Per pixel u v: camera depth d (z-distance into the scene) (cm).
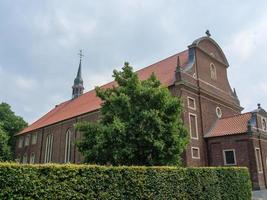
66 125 4072
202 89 2973
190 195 1307
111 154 1524
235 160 2664
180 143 1573
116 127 1479
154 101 1611
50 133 4447
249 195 1750
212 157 2802
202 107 2938
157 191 1156
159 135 1523
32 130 4938
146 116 1520
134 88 1669
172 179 1238
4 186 750
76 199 895
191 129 2720
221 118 3103
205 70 3198
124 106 1620
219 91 3331
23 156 5041
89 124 1716
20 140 5369
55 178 862
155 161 1547
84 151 1656
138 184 1092
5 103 5838
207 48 3359
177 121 1670
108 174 1008
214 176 1495
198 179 1380
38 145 4662
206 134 2892
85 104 4162
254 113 2853
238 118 2942
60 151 4022
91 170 961
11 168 775
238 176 1692
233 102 3525
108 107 1758
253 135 2670
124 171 1061
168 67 3275
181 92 2708
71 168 909
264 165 2733
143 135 1509
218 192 1486
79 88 5488
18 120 5794
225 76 3591
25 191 788
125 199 1034
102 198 966
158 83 1798
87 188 933
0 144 4600
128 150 1471
